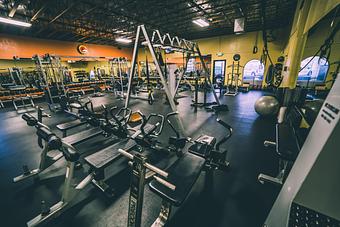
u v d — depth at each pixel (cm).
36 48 821
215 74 1066
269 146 290
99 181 196
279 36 822
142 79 1180
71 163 165
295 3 541
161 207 161
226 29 867
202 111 541
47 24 630
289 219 58
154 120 457
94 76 1086
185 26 799
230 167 231
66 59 962
